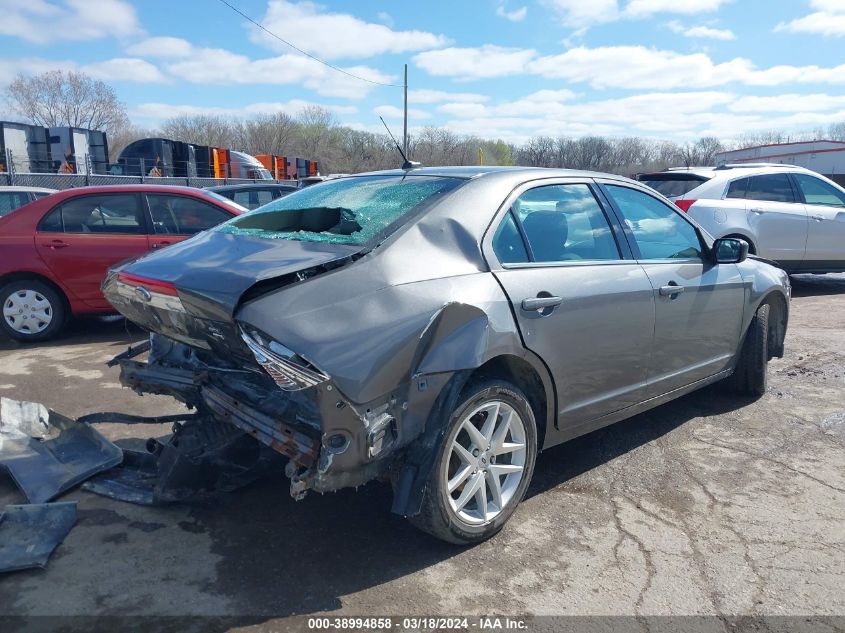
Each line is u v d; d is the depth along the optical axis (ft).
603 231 12.53
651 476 12.64
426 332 8.99
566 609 8.85
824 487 12.18
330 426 8.33
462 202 10.62
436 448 9.29
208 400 10.53
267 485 12.08
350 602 8.91
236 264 9.26
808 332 23.61
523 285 10.48
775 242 29.60
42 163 57.62
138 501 11.22
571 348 11.17
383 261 9.39
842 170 143.13
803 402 16.51
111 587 9.10
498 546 10.30
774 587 9.33
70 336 23.03
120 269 10.61
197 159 74.13
